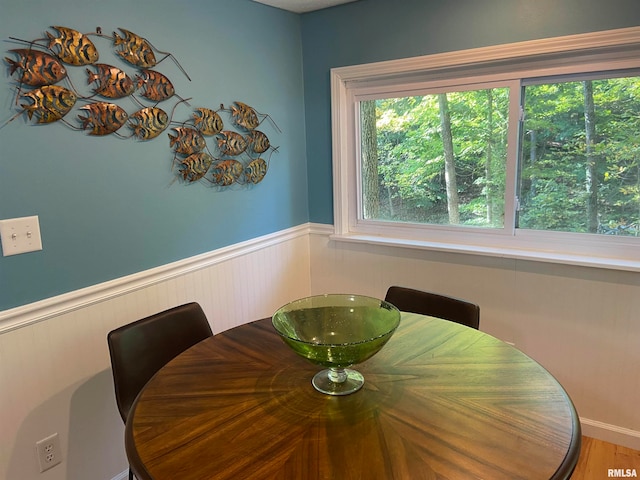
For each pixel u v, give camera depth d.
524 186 2.23
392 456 0.93
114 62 1.69
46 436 1.62
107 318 1.78
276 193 2.58
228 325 2.36
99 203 1.71
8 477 1.53
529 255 2.12
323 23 2.55
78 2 1.56
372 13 2.37
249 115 2.32
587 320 2.04
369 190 2.72
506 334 2.28
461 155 2.37
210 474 0.89
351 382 1.23
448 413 1.08
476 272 2.31
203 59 2.06
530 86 2.11
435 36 2.22
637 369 1.96
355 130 2.66
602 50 1.89
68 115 1.57
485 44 2.10
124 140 1.76
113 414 1.83
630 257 2.00
